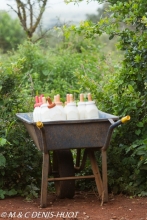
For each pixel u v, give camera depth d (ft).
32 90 29.30
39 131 19.57
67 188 21.04
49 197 22.09
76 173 23.90
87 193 22.71
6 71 23.91
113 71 32.53
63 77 38.06
